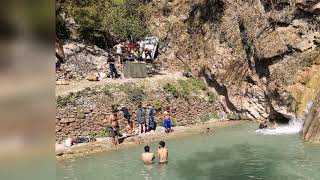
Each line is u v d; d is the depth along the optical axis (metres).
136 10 31.53
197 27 29.67
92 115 21.95
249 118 27.14
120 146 20.34
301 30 24.62
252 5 26.72
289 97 24.11
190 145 20.30
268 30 25.73
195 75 29.48
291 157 17.02
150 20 31.62
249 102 27.05
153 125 23.62
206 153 18.50
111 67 26.00
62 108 21.02
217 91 28.55
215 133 23.19
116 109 22.80
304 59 24.16
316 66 23.62
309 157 16.86
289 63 24.64
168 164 16.89
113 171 16.20
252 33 26.42
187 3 30.38
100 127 22.09
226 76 27.84
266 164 16.12
